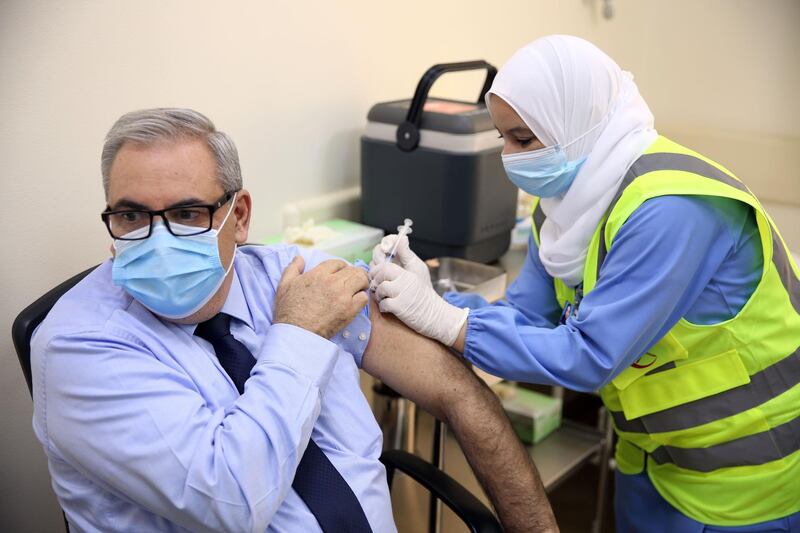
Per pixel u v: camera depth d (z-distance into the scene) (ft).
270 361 3.96
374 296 4.87
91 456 3.66
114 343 3.80
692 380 4.74
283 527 3.98
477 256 6.81
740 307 4.58
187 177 3.82
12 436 5.19
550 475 7.72
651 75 11.56
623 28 10.91
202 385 4.04
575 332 4.48
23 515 5.41
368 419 4.55
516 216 7.18
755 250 4.53
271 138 6.42
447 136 6.22
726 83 10.93
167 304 3.90
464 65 6.49
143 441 3.60
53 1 4.78
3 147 4.74
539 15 9.27
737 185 4.50
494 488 4.85
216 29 5.76
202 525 3.68
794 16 10.11
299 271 4.63
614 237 4.37
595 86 4.55
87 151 5.17
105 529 3.92
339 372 4.54
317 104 6.76
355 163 7.35
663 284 4.20
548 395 9.36
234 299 4.45
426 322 4.70
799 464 4.87
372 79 7.25
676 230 4.18
